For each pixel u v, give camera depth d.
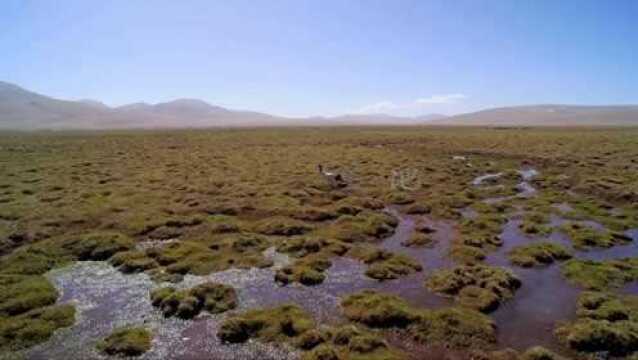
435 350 16.45
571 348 16.59
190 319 19.06
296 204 39.06
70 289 22.33
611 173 53.94
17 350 16.61
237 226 32.94
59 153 78.19
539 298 21.19
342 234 31.31
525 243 29.97
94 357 16.17
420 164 64.62
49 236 30.62
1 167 60.38
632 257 26.52
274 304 20.61
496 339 17.28
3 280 22.73
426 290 22.28
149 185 47.50
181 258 26.23
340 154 76.62
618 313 18.80
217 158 71.12
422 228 33.06
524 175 56.91
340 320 18.94
